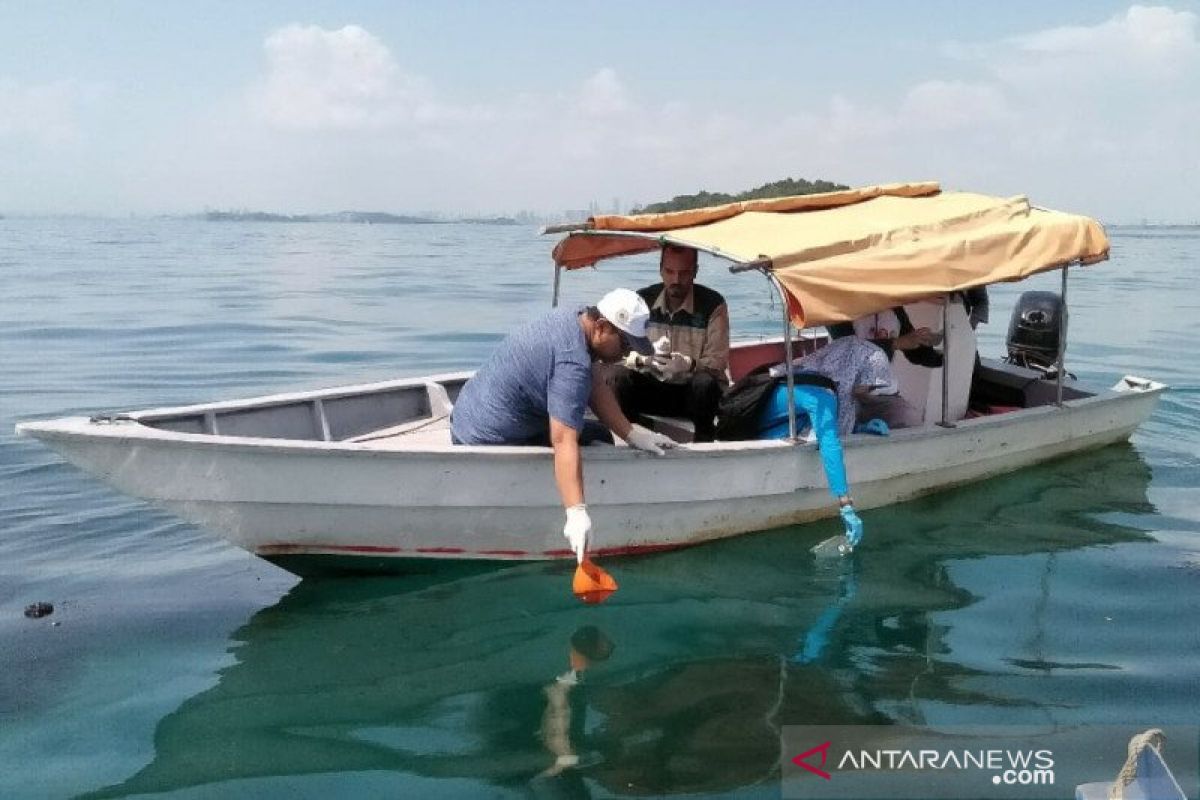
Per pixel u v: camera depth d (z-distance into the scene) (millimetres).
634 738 3934
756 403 6152
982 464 7312
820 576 5691
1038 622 5051
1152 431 9211
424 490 5262
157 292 22844
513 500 5453
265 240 65000
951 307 7031
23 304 19656
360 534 5289
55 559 5910
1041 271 6734
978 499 7055
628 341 5027
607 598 5352
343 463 5074
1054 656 4648
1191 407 10336
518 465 5391
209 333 15820
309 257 41000
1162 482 7492
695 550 6070
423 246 56000
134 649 4723
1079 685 4340
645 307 5047
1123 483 7461
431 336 15961
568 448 4969
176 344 14609
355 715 4129
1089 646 4758
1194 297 23078
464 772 3713
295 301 21188
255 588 5500
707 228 6242
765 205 6711
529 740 3930
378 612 5172
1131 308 20469
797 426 6195
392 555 5426
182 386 11336
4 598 5324
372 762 3785
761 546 6156
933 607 5246
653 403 6496
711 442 6184
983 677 4434
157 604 5266
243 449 4867
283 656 4660
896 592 5453
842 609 5223
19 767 3736
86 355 13438
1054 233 6863
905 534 6367
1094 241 7102
